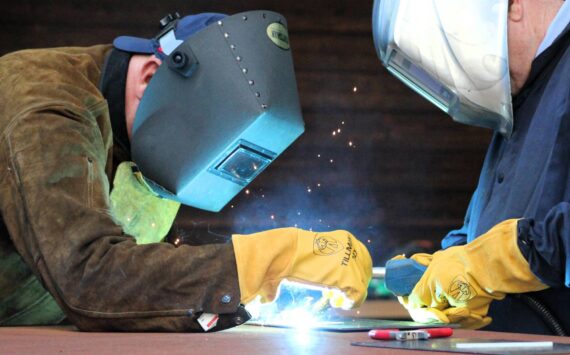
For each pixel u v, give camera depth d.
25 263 2.33
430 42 2.57
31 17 6.68
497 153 2.90
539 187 2.51
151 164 2.40
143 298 1.96
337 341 1.67
